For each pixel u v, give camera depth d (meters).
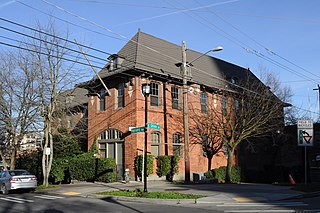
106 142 29.83
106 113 30.33
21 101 27.39
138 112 27.42
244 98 29.28
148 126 18.25
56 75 25.19
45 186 24.14
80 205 14.89
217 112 29.62
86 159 27.95
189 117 30.02
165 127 29.11
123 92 29.09
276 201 14.94
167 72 29.42
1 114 27.59
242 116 27.78
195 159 31.20
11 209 14.09
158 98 29.11
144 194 16.62
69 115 36.06
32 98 27.23
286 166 37.38
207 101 31.86
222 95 32.47
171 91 30.22
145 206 14.11
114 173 26.02
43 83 24.50
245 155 37.19
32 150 37.06
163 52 31.48
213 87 32.81
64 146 30.70
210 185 22.28
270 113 28.86
